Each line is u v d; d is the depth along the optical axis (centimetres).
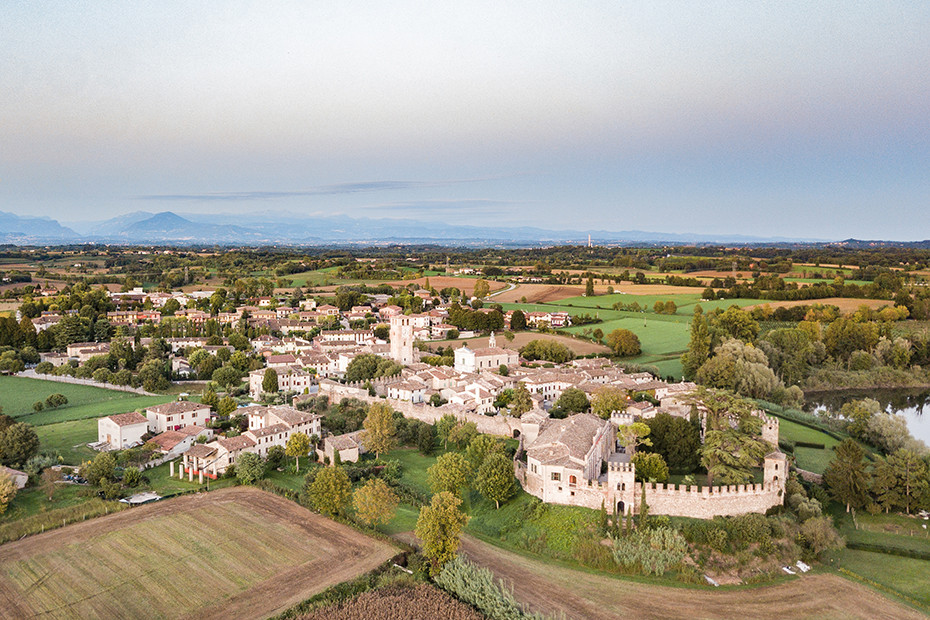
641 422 13188
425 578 9219
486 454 12769
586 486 10781
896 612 8456
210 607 8269
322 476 11169
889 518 11475
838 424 17012
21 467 13075
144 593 8556
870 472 12394
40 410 18162
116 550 9750
